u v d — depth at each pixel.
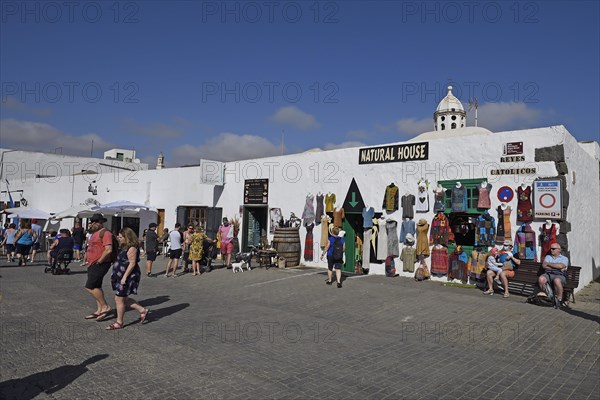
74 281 11.98
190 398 4.50
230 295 10.41
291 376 5.17
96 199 23.98
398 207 13.15
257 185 17.47
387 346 6.45
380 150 13.73
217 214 18.61
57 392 4.57
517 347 6.47
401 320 8.02
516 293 10.38
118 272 7.14
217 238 17.77
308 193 15.69
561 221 10.22
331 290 10.91
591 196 13.76
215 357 5.77
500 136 11.34
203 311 8.60
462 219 12.18
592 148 14.78
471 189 11.75
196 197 19.56
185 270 14.52
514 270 10.46
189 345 6.26
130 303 7.39
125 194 22.48
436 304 9.31
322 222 14.98
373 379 5.14
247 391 4.71
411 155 12.98
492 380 5.18
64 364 5.40
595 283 13.00
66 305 8.78
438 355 6.07
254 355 5.90
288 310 8.81
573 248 10.94
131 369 5.27
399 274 12.95
